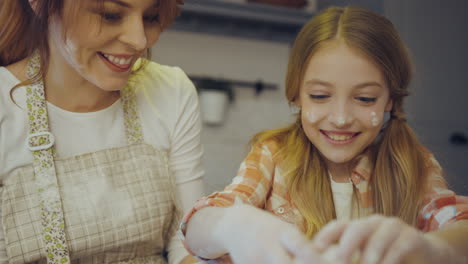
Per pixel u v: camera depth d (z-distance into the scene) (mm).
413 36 2277
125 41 764
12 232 845
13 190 856
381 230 448
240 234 502
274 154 945
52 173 878
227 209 624
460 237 597
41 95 900
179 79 1079
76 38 764
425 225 809
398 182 872
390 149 892
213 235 587
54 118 914
